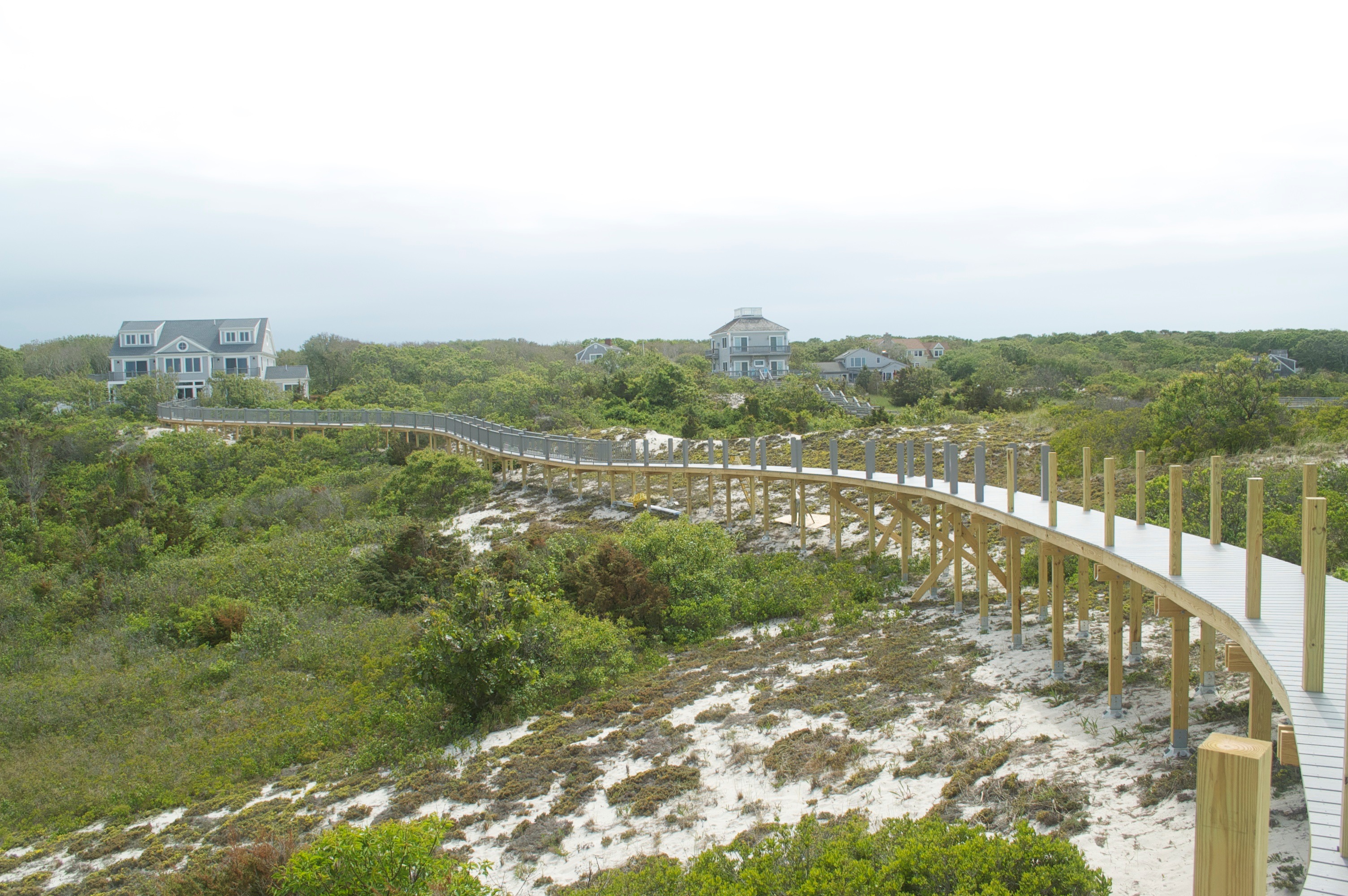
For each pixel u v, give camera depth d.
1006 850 5.34
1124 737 8.11
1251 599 6.16
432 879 6.96
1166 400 19.88
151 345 63.41
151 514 25.78
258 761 12.02
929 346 85.00
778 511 23.12
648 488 25.02
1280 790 6.29
